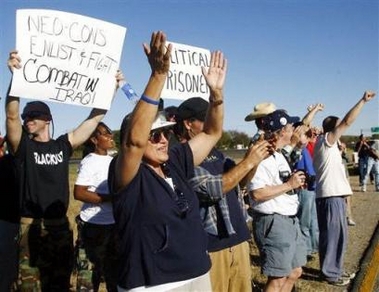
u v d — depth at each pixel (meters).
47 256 4.44
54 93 3.86
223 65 3.34
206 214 3.70
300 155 5.97
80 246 4.98
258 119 5.54
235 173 3.50
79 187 4.93
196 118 3.78
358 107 5.95
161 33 2.45
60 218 4.52
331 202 6.17
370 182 19.92
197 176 3.47
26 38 3.74
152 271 2.67
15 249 4.46
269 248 4.38
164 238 2.69
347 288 6.07
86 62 4.00
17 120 4.12
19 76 3.72
